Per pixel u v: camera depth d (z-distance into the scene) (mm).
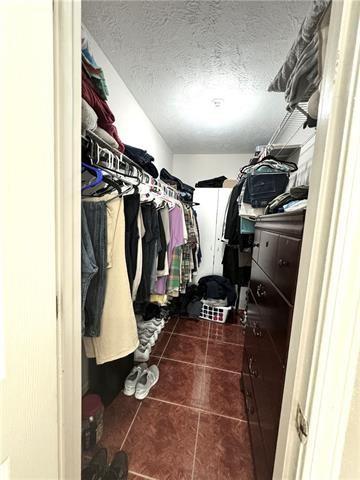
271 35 1305
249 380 1346
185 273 2490
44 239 396
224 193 3131
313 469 387
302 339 410
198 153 3588
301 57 747
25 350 364
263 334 1073
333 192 345
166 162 3221
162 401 1532
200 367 1909
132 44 1428
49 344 420
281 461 490
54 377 441
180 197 2754
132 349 1014
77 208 571
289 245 777
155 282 1559
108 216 962
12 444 344
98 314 935
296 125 1906
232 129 2635
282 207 1144
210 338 2395
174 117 2391
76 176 562
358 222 332
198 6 1144
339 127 334
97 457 1042
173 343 2277
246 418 1407
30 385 378
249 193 1770
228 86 1822
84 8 1173
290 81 866
